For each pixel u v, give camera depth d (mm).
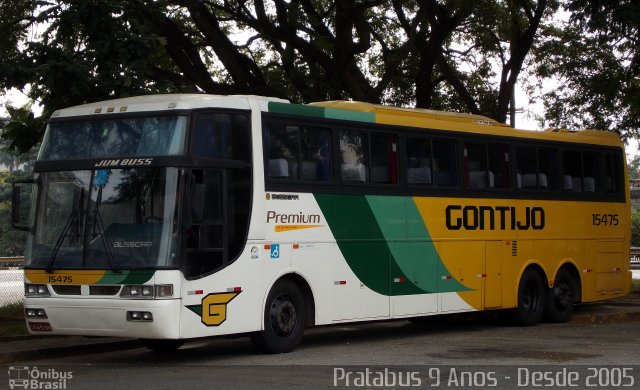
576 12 23266
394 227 16203
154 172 12875
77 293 12992
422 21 27516
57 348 14703
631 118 29891
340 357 13617
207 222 13047
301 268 14461
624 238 21969
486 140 18406
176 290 12531
